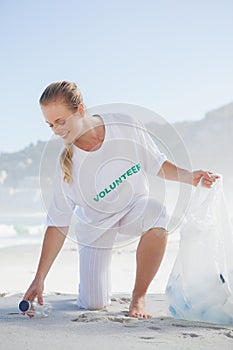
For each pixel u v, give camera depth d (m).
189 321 2.66
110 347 2.15
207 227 2.72
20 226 12.69
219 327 2.52
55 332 2.39
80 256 3.07
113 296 3.52
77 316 2.78
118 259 6.02
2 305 3.13
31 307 2.76
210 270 2.68
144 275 2.85
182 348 2.14
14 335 2.34
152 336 2.33
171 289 2.77
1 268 5.61
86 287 2.99
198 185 2.85
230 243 2.74
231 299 2.62
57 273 5.12
